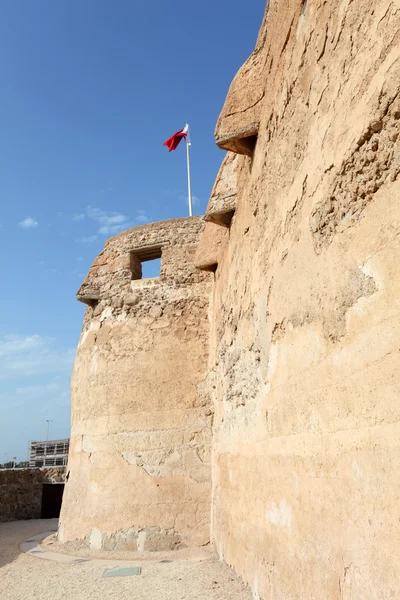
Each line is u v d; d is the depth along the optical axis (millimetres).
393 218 2307
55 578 7016
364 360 2512
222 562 6828
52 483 17781
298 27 3941
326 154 3162
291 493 3645
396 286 2238
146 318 9930
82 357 10633
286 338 3953
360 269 2617
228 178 7480
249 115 5531
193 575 6320
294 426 3637
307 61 3678
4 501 16000
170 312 9828
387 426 2230
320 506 3021
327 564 2871
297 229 3732
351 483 2578
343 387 2754
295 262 3750
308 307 3404
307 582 3217
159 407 9250
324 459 2977
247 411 5531
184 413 9102
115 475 9094
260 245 5102
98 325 10492
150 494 8750
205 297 9797
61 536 9680
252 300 5441
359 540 2453
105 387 9805
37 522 15586
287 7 4277
